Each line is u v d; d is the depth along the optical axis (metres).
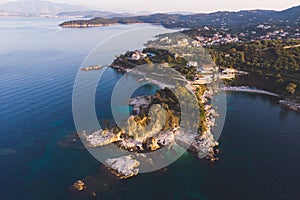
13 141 99.44
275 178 81.38
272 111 132.88
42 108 126.62
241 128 112.19
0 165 86.31
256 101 147.12
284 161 89.38
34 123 112.44
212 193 75.69
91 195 74.00
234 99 149.50
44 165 86.31
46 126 110.19
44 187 77.12
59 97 140.00
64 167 85.25
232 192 76.00
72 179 80.06
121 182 79.00
